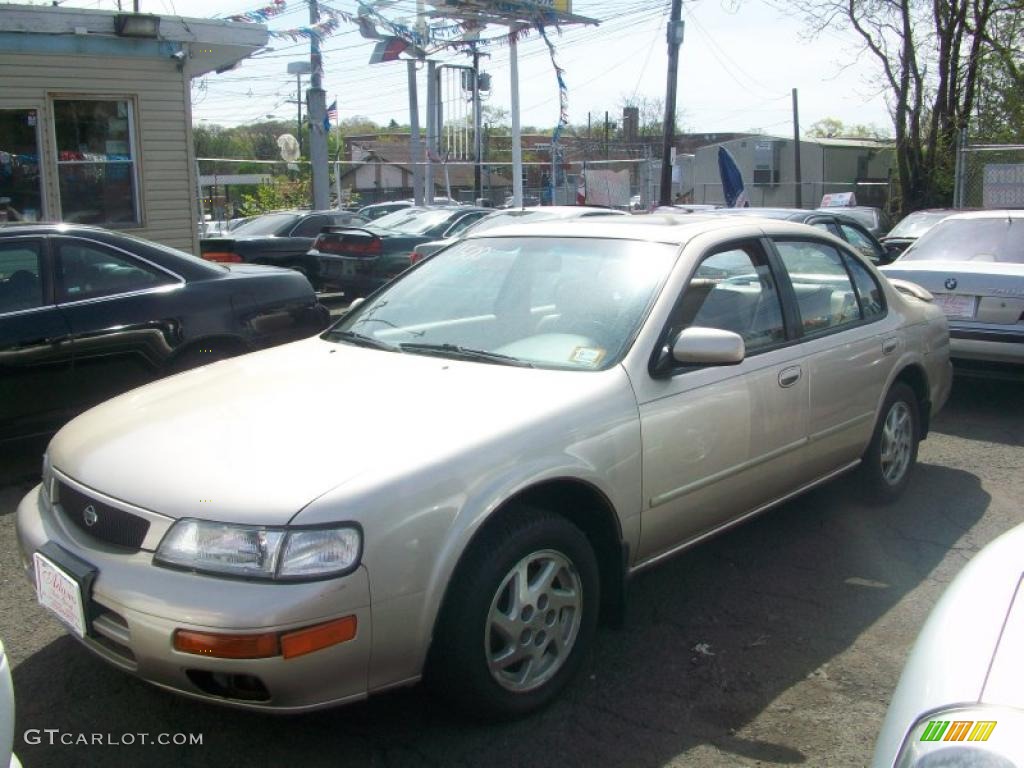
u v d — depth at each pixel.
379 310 4.43
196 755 3.05
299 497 2.72
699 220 4.57
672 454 3.65
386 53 19.84
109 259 5.93
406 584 2.79
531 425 3.17
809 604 4.16
